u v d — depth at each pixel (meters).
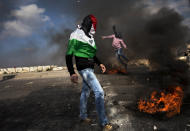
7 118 2.76
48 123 2.53
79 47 2.29
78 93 4.25
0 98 3.99
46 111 3.04
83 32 2.30
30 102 3.62
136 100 3.38
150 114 2.70
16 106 3.37
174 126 2.26
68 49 2.22
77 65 2.35
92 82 2.29
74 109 3.10
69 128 2.34
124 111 2.87
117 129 2.24
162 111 2.76
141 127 2.27
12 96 4.20
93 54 2.40
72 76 2.17
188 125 2.27
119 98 3.59
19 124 2.53
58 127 2.38
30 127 2.41
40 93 4.43
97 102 2.25
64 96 4.01
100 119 2.26
